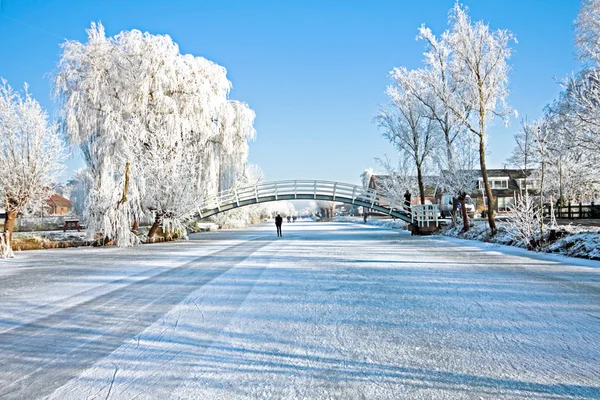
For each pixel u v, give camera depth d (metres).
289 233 31.80
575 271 10.59
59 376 4.32
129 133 22.73
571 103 18.06
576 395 3.79
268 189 30.23
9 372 4.44
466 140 23.64
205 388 3.99
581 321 6.20
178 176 22.92
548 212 31.91
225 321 6.38
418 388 3.96
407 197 29.55
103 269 12.18
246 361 4.71
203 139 27.70
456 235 23.81
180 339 5.52
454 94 22.39
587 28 20.41
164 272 11.43
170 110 25.73
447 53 23.44
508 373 4.31
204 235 30.09
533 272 10.62
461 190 23.33
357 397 3.77
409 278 10.10
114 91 25.12
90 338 5.59
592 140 15.12
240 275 10.76
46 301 7.91
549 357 4.76
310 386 4.02
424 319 6.45
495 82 20.23
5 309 7.31
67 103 23.86
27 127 18.72
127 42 25.75
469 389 3.93
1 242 15.83
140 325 6.19
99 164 23.98
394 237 25.19
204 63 28.48
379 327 6.03
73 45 24.53
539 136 17.16
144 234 23.73
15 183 18.17
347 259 14.03
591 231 14.27
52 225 29.56
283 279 10.09
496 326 6.02
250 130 32.22
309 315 6.72
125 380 4.20
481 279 9.79
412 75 26.66
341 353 4.96
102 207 20.23
